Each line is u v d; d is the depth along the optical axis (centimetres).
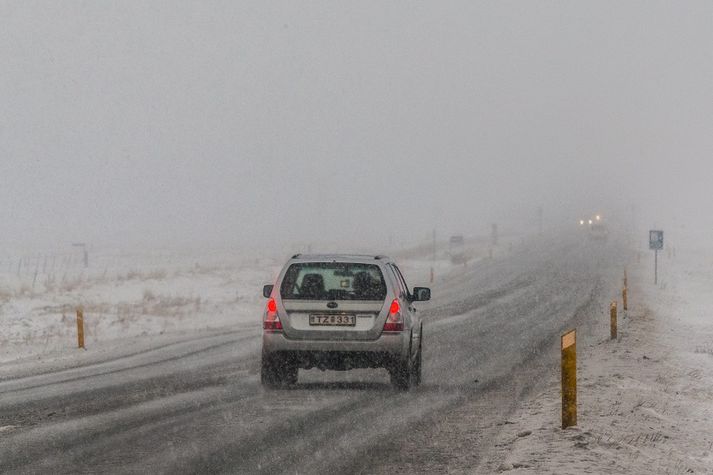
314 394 3117
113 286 8638
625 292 6531
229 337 5519
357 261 3181
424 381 3503
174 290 8794
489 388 3300
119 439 2280
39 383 3559
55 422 2570
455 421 2558
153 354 4653
